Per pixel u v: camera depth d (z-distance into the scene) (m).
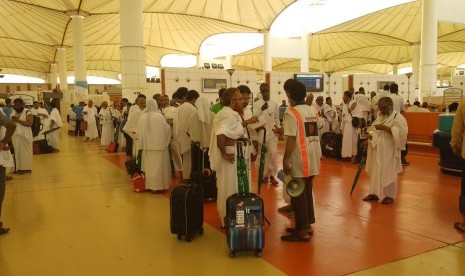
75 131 20.12
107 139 14.80
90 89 42.88
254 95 15.09
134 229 4.78
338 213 5.32
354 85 17.05
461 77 19.17
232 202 3.87
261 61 45.88
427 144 11.49
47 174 8.66
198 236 4.49
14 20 25.61
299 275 3.42
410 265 3.60
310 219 4.42
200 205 4.50
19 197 6.53
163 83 13.62
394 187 5.83
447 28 30.05
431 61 18.67
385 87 10.34
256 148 5.48
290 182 4.06
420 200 5.98
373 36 33.06
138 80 12.73
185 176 7.07
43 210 5.70
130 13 12.54
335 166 9.26
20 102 8.83
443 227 4.69
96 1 19.94
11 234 4.64
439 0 19.36
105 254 3.98
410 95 18.39
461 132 4.36
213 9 23.98
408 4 25.89
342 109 9.99
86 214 5.46
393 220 4.98
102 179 8.04
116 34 30.23
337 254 3.88
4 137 4.75
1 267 3.70
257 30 26.58
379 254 3.87
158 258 3.86
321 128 10.75
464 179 4.45
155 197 6.42
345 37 34.38
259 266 3.62
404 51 39.88
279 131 5.62
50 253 4.03
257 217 3.83
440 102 17.53
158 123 6.54
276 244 4.18
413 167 8.99
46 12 23.12
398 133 5.62
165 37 31.00
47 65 42.94
